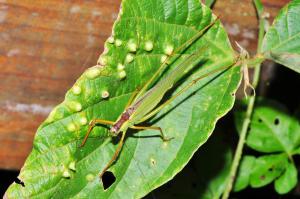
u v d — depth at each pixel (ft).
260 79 1.98
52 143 1.73
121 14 1.75
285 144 2.02
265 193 2.13
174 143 1.79
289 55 1.80
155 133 1.79
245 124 1.94
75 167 1.75
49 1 1.81
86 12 1.83
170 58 1.80
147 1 1.77
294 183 2.01
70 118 1.73
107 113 1.76
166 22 1.79
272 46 1.84
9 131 1.89
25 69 1.85
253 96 1.89
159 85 1.78
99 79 1.74
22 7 1.80
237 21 1.90
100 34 1.85
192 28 1.82
